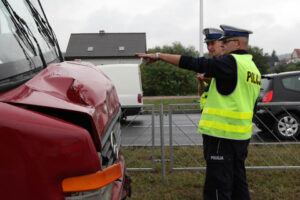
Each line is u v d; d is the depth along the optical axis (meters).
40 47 2.18
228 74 2.78
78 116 1.49
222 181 2.89
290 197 3.94
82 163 1.35
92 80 2.04
